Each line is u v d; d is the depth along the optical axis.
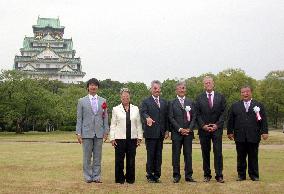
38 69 102.25
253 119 10.70
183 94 10.83
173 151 10.57
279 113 74.44
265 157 17.72
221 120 10.59
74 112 64.81
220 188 9.38
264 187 9.48
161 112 10.64
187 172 10.62
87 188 9.47
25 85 56.41
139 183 10.34
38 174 12.07
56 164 14.95
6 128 64.81
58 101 62.91
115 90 66.81
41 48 107.31
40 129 69.75
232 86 52.25
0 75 55.94
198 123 10.72
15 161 16.12
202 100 10.78
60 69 102.06
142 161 16.25
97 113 10.79
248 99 10.91
